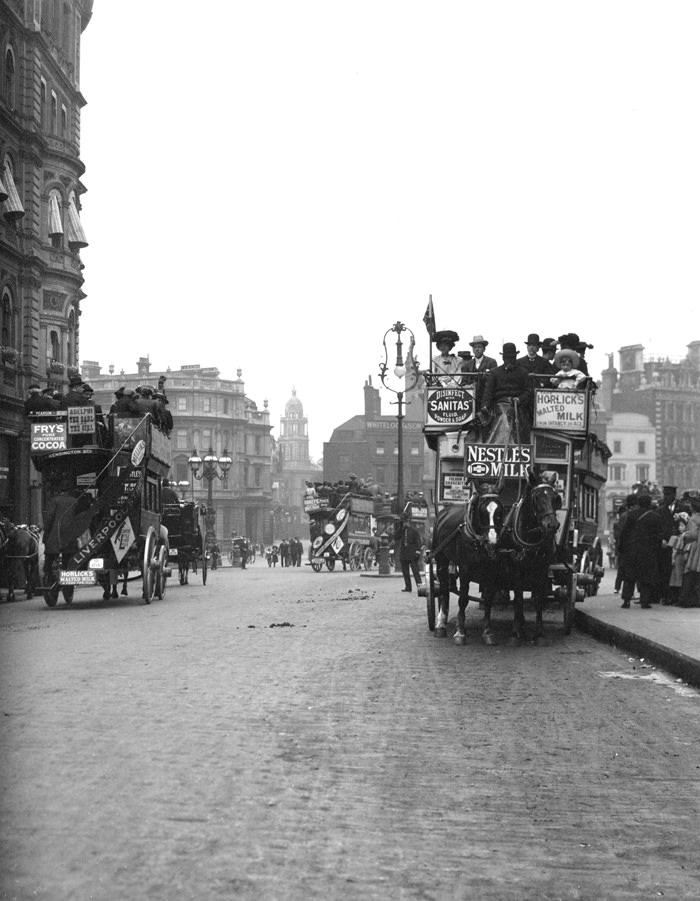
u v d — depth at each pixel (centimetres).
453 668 1191
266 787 649
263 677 1098
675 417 12762
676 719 903
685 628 1419
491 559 1366
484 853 542
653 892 494
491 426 1528
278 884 486
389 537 4441
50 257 4881
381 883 493
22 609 2127
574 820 603
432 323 1875
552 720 890
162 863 509
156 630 1617
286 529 17512
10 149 4538
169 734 795
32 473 4506
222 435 12781
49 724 829
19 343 4603
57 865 504
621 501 2545
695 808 631
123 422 2197
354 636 1523
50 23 5009
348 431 13562
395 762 728
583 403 1546
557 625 1705
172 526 3234
